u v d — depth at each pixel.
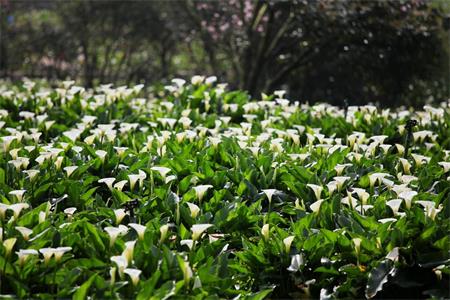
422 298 6.51
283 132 8.92
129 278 5.98
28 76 26.70
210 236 6.64
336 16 17.53
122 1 25.17
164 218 6.93
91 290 5.90
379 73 20.58
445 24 19.30
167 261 6.13
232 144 8.51
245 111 10.66
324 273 6.50
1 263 5.99
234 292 6.30
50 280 6.04
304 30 19.59
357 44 19.06
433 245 6.50
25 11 28.64
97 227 6.61
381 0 17.67
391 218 6.78
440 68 20.91
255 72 20.97
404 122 10.52
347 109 10.76
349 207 7.08
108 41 27.75
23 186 7.56
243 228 7.09
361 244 6.50
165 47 26.91
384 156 8.55
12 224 6.57
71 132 8.68
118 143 8.82
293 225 6.86
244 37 21.23
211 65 24.38
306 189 7.58
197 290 5.99
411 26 18.30
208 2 22.20
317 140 9.53
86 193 7.38
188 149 8.39
